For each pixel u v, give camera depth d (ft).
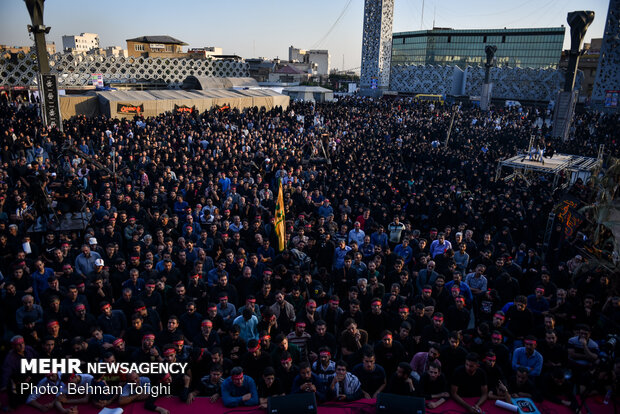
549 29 257.96
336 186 52.80
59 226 37.24
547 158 66.74
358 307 26.00
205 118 105.60
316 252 36.76
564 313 27.22
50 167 55.42
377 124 115.96
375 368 21.26
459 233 36.06
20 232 36.11
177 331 23.38
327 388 20.62
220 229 39.17
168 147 72.95
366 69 230.27
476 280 30.86
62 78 153.48
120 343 21.47
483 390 19.90
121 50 328.29
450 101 219.20
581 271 31.45
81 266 31.12
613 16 141.28
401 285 29.68
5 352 21.74
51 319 22.52
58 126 81.56
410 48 319.27
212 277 29.89
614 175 37.27
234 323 24.89
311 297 30.32
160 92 127.85
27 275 28.68
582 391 20.58
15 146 69.82
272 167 64.18
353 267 32.22
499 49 277.03
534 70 210.18
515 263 34.04
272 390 20.48
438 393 20.49
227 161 63.31
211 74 188.24
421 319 25.85
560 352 22.90
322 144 80.59
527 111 162.40
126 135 82.23
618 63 142.72
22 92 145.38
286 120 115.96
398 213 45.29
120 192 45.52
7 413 18.92
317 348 24.14
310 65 374.22
